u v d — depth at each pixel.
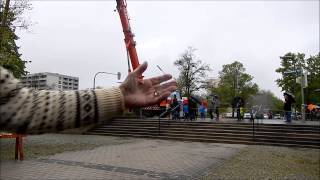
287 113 23.55
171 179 9.41
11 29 17.77
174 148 16.50
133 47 20.55
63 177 9.41
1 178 9.15
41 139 20.12
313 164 12.10
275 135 19.58
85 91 1.66
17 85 1.51
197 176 9.84
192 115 26.94
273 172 10.48
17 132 1.50
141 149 15.98
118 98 1.69
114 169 10.72
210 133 21.02
